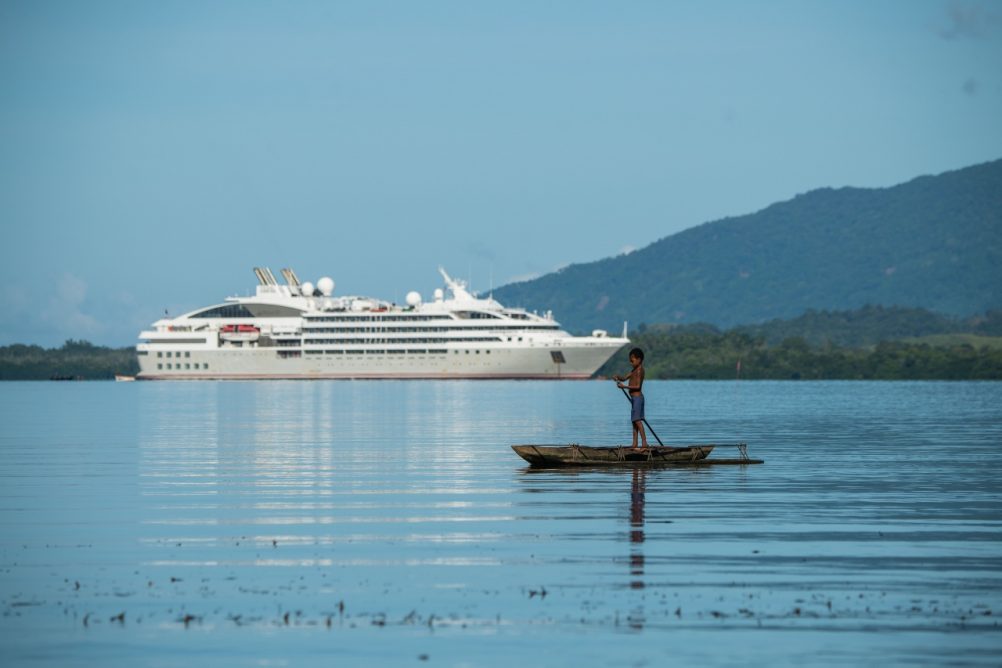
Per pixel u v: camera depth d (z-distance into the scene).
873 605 72.31
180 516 107.88
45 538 95.44
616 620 69.25
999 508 111.19
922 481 135.25
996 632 66.75
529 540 93.62
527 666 61.38
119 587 77.56
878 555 87.06
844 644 64.69
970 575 80.12
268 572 81.88
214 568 83.25
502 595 74.94
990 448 188.00
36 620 69.69
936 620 69.06
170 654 63.47
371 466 156.38
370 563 84.81
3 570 82.62
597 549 89.69
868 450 183.50
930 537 94.69
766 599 73.69
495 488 128.50
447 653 63.44
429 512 109.62
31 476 143.38
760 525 100.69
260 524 102.69
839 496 120.56
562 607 72.06
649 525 101.12
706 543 92.00
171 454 177.75
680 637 66.00
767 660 62.12
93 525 102.44
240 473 146.75
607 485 130.88
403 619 69.69
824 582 78.19
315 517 106.88
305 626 68.31
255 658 62.81
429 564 84.31
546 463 153.88
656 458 155.12
